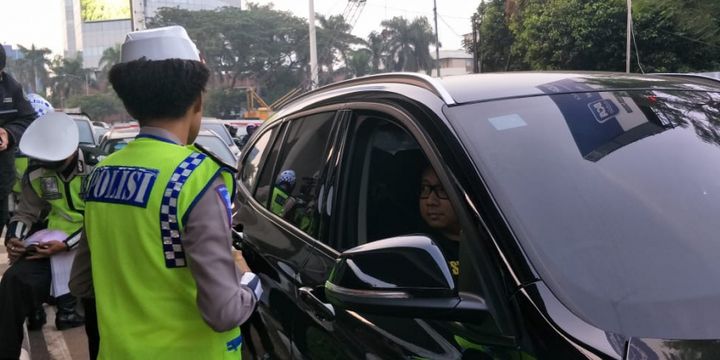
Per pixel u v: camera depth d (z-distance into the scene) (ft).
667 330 4.74
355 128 8.08
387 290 5.18
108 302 6.12
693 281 5.18
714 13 71.67
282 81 245.24
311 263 7.83
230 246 5.98
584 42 78.18
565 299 4.96
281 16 247.70
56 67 327.88
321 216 8.15
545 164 6.04
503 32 100.78
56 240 13.07
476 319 5.10
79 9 353.92
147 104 6.13
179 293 5.94
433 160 6.24
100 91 327.67
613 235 5.50
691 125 6.90
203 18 242.99
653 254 5.39
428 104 6.80
